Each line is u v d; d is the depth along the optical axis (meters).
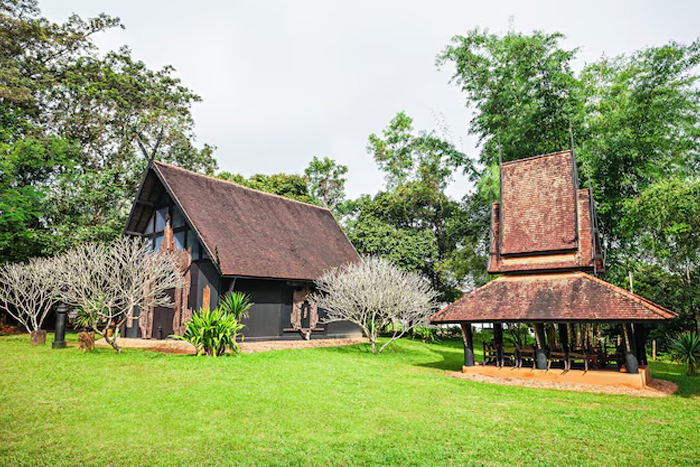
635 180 22.89
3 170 23.83
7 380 9.90
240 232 20.72
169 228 21.22
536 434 7.59
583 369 13.64
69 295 15.79
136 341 19.38
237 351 16.03
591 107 24.09
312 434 7.19
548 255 14.74
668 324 22.11
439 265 31.31
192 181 21.58
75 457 5.95
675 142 23.09
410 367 15.74
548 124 24.62
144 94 35.44
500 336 14.37
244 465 5.86
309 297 22.06
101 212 27.11
